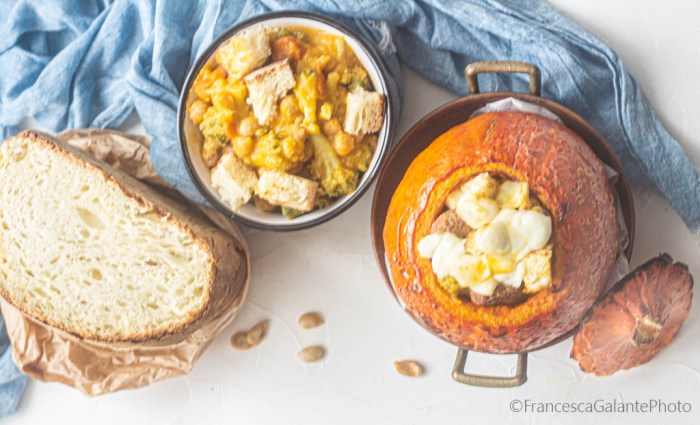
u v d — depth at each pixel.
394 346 0.85
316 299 0.85
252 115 0.76
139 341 0.80
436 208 0.70
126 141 0.84
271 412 0.86
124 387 0.84
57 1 0.85
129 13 0.85
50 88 0.85
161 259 0.79
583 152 0.72
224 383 0.87
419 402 0.85
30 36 0.87
